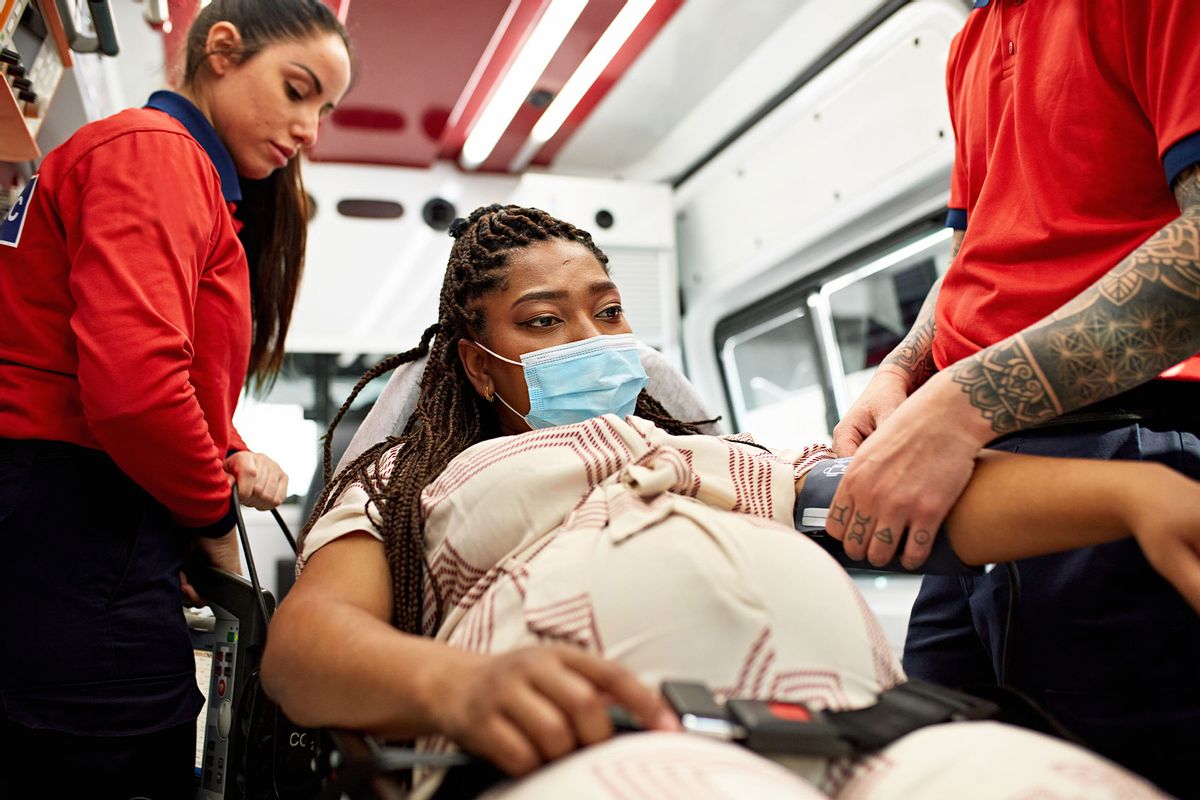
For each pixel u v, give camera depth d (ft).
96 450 4.89
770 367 15.85
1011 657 3.74
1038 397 3.47
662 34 11.89
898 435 3.58
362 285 14.75
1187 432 3.91
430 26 11.21
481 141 14.06
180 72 6.24
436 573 3.63
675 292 16.30
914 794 2.46
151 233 4.82
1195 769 3.70
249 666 5.11
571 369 4.64
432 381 5.16
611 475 3.63
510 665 2.39
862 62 12.05
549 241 4.93
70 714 4.51
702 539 3.17
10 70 6.09
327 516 3.94
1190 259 3.31
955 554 3.54
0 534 4.52
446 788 2.80
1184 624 3.74
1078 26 4.04
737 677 2.92
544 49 11.68
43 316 4.90
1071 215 4.06
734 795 2.07
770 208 14.30
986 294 4.36
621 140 15.07
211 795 5.13
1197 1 3.48
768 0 11.22
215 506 5.11
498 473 3.65
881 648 3.23
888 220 12.77
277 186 6.74
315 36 6.02
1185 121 3.44
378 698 2.73
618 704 2.60
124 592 4.79
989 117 4.64
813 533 3.93
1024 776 2.37
